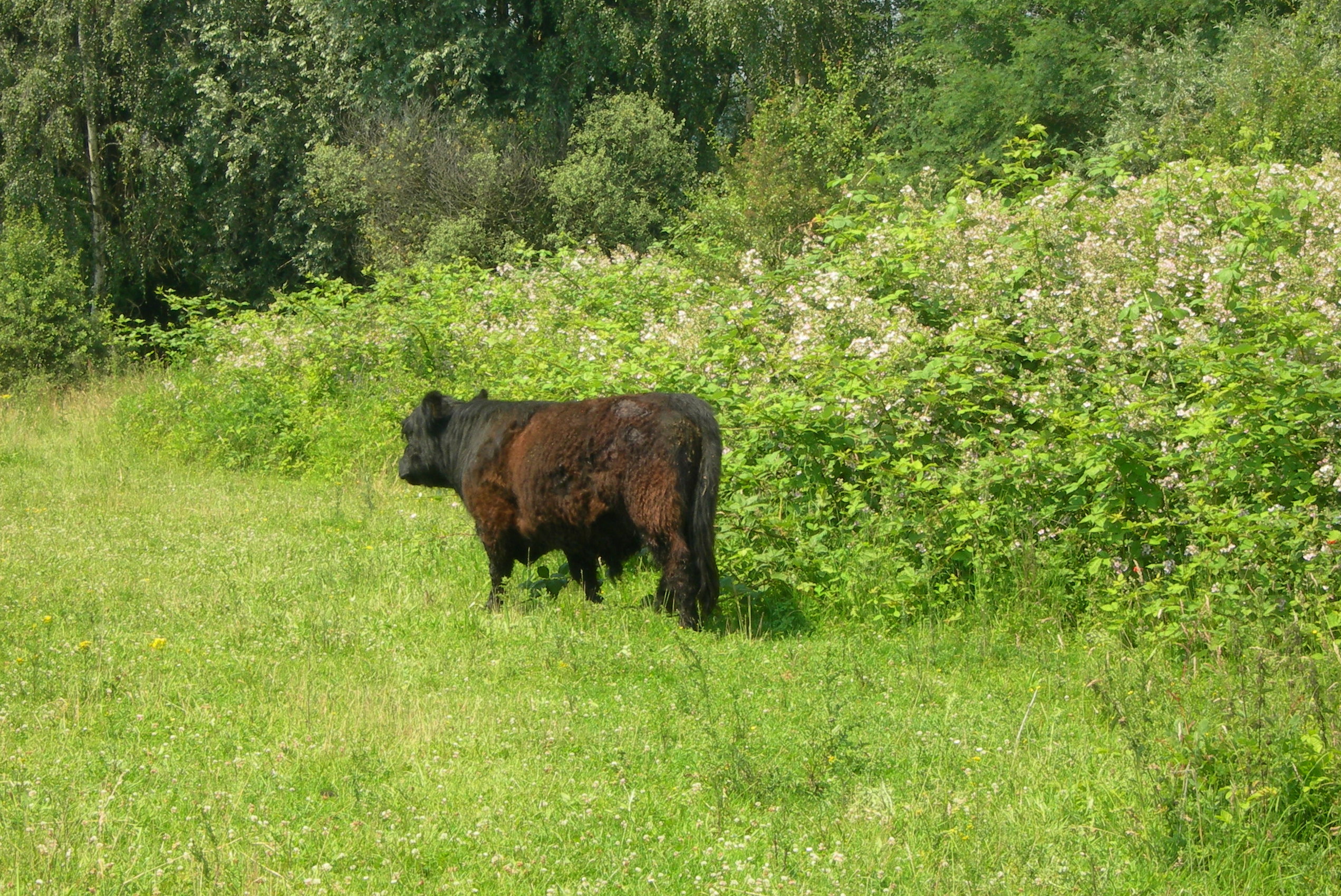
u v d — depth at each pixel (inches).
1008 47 1365.7
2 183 1473.9
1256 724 223.6
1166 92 1068.5
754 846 213.9
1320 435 340.8
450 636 344.5
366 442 628.7
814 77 1480.1
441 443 394.6
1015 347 413.4
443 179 1365.7
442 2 1470.2
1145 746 234.4
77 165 1510.8
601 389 454.9
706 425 339.6
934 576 366.0
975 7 1353.3
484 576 411.5
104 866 193.0
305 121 1541.6
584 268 716.7
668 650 326.0
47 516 514.0
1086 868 204.1
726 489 402.0
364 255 1467.8
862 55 1530.5
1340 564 312.7
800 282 525.0
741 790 236.1
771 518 388.5
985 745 261.9
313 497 574.9
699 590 340.2
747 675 309.4
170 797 227.3
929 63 1444.4
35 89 1418.6
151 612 356.5
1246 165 537.3
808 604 367.9
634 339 521.7
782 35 1499.8
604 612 355.6
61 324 1028.5
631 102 1440.7
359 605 374.0
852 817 225.1
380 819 219.6
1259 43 973.2
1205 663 300.0
